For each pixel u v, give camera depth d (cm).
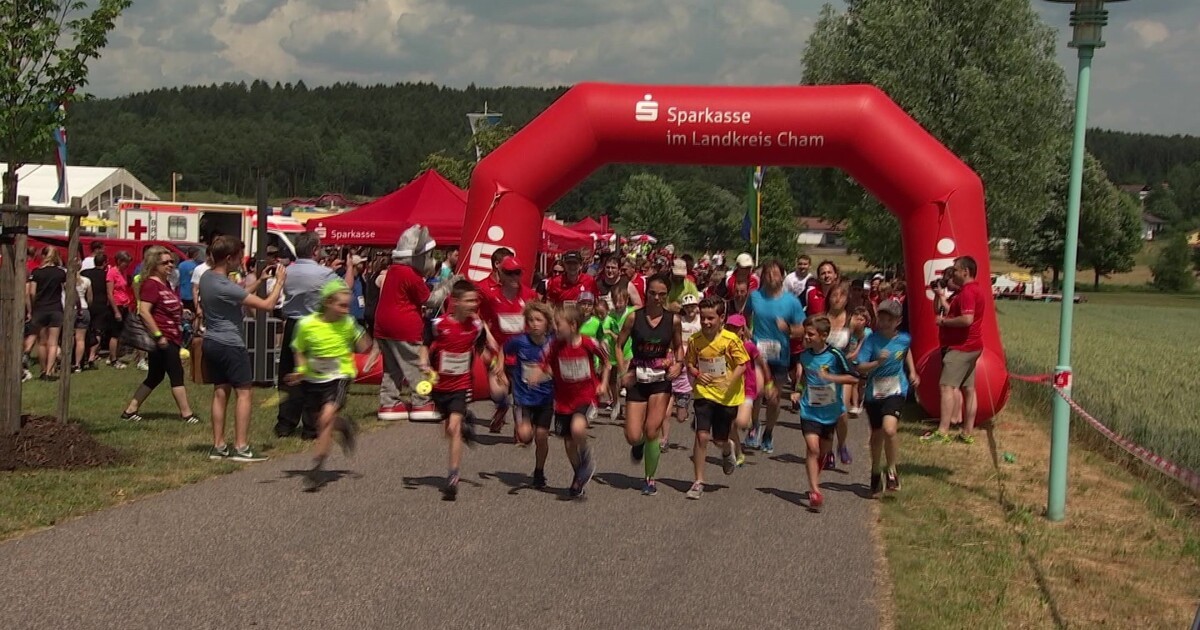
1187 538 795
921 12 3306
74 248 898
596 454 1055
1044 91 3353
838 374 838
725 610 589
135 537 685
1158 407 1333
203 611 554
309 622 546
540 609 580
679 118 1278
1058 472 834
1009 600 621
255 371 1385
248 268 1964
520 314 1099
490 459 1000
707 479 954
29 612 542
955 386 1180
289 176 13212
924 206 1266
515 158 1312
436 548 691
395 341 1163
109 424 1084
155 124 13700
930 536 767
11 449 847
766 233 9200
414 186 1942
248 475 883
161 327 1096
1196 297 8150
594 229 4262
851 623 575
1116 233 7956
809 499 859
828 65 3503
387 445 1046
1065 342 826
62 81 891
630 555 692
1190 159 18712
